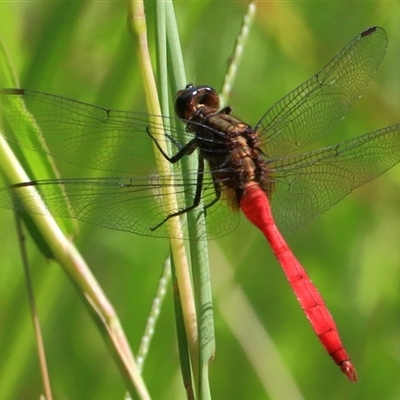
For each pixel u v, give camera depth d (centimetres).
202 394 91
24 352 95
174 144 93
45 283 95
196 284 91
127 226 92
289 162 94
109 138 94
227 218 94
